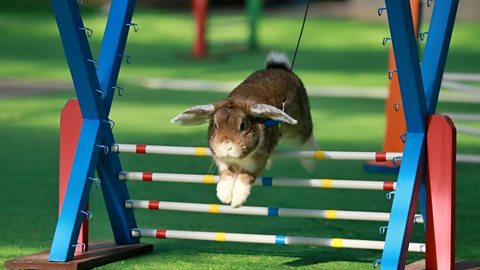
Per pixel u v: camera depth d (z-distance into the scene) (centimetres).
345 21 4219
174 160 1530
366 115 2084
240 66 2997
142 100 2262
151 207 942
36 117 1970
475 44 3459
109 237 1036
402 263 821
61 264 870
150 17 4162
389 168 1452
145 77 2703
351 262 927
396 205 827
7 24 3800
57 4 856
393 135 1411
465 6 4359
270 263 920
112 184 941
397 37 795
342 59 3177
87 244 933
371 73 2866
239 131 841
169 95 2358
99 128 910
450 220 834
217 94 2386
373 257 952
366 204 1236
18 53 3145
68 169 923
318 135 1800
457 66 2919
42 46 3316
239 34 3772
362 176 1430
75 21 863
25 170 1434
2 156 1545
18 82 2536
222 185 891
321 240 882
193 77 2725
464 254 973
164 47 3397
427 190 843
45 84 2506
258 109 844
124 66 2933
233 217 1143
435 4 866
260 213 907
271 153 905
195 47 3166
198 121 880
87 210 911
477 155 1559
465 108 2219
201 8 3144
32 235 1037
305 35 3734
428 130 837
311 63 3070
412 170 829
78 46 872
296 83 994
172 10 4600
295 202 1240
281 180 894
